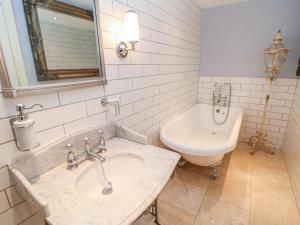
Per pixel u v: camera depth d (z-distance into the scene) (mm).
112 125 1268
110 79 1220
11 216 782
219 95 3000
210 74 3021
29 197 678
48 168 888
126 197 700
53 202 683
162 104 1990
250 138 2861
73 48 953
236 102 2918
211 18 2799
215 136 2828
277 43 2236
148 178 816
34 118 819
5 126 719
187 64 2514
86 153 1024
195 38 2676
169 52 1964
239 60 2756
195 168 2189
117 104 1237
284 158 2438
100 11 1066
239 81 2824
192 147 1619
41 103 836
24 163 791
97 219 602
